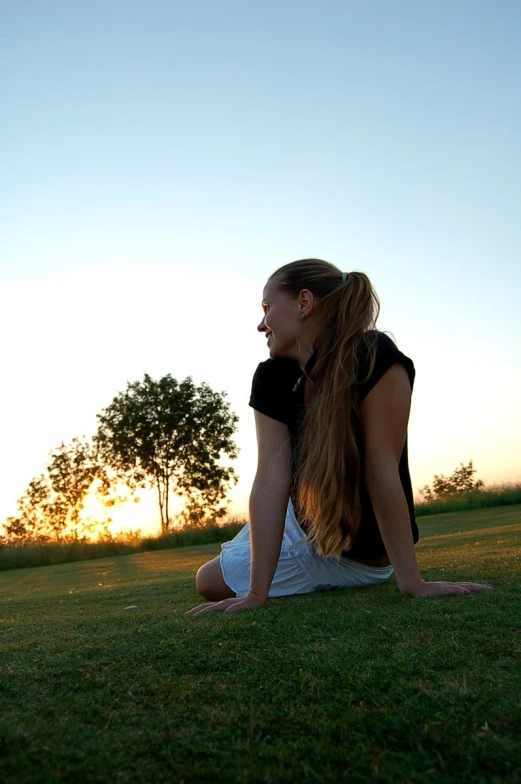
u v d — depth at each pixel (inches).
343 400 81.0
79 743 38.7
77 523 1178.0
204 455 1206.9
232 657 56.2
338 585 97.7
